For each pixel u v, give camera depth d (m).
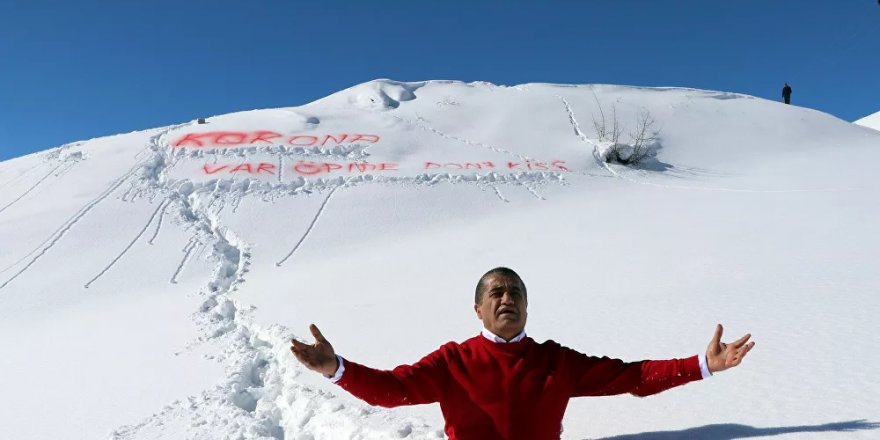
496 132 30.08
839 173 22.59
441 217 20.02
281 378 7.03
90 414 6.57
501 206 21.11
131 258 17.16
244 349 8.56
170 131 27.61
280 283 13.14
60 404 7.07
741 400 3.97
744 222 13.38
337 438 4.87
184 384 7.31
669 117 33.72
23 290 15.50
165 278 15.77
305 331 8.41
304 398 5.82
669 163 27.83
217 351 8.73
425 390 3.22
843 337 5.02
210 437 5.63
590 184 23.88
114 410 6.62
